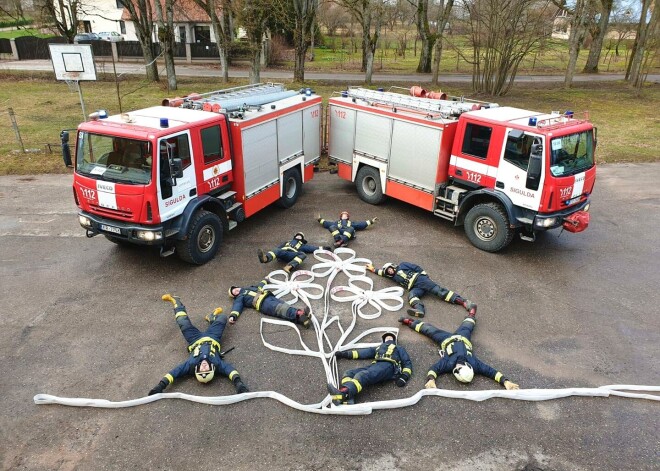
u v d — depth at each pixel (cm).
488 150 863
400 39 4616
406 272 781
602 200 1174
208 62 3588
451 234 980
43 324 673
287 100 1063
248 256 877
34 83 2612
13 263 830
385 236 965
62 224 986
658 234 991
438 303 746
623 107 2292
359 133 1090
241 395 544
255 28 2261
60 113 1938
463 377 569
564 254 904
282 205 1078
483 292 777
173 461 473
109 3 4275
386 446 494
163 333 661
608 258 891
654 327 695
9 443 491
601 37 3441
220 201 853
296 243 876
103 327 670
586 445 500
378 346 614
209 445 491
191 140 780
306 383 579
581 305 746
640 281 815
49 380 573
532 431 516
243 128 870
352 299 748
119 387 565
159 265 838
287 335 668
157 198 722
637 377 598
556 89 2747
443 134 908
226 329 672
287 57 3988
